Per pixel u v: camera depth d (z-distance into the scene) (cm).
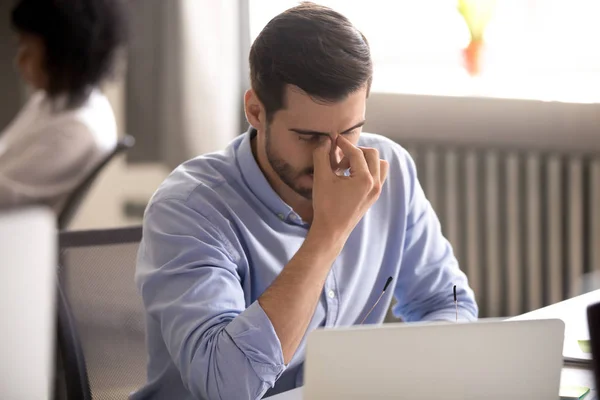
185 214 204
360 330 140
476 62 451
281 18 198
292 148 200
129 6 493
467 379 145
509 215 437
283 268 194
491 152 437
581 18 461
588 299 255
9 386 116
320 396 141
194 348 184
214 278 193
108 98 501
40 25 368
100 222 509
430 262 249
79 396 212
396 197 241
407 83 465
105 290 224
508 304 442
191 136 501
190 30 495
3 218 112
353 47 194
